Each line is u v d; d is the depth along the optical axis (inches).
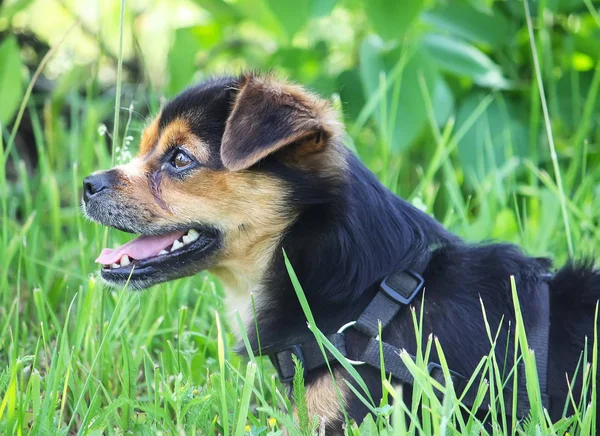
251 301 161.8
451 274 150.8
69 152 284.5
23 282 222.8
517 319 130.6
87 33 317.7
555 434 127.2
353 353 144.3
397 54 259.1
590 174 252.2
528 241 218.5
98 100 287.6
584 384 135.5
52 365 150.9
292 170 154.8
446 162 243.0
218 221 158.1
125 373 163.2
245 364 177.2
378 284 149.3
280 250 156.3
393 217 155.1
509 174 249.9
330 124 155.1
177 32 263.3
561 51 281.6
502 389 135.0
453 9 273.4
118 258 162.6
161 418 155.3
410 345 143.3
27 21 310.0
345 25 318.0
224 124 160.6
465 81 279.7
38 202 236.5
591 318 148.1
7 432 131.9
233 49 319.6
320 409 144.0
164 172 161.9
